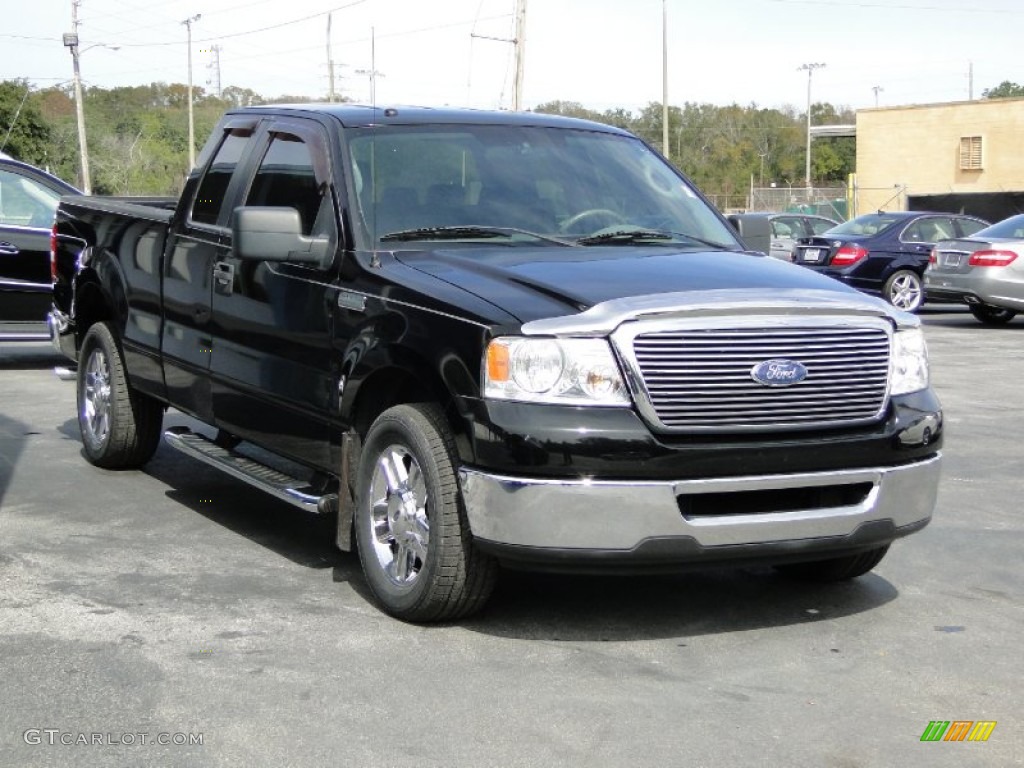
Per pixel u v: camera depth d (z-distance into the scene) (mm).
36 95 79062
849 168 101312
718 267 5328
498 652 4809
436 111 6355
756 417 4738
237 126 6828
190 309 6723
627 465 4555
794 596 5625
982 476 8188
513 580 5758
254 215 5480
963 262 18344
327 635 4965
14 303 12055
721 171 92250
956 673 4691
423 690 4410
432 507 4887
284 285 5863
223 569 5863
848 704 4367
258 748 3920
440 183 5891
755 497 4793
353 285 5422
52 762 3801
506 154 6188
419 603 4980
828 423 4863
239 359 6246
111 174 71875
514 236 5727
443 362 4836
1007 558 6277
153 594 5461
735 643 4977
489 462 4645
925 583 5855
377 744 3959
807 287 5098
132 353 7430
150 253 7207
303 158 6121
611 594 5590
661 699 4371
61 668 4566
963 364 14023
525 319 4676
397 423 5047
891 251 20344
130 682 4445
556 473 4547
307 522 6789
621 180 6340
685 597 5582
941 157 46438
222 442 6926
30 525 6617
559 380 4602
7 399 10641
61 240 8453
